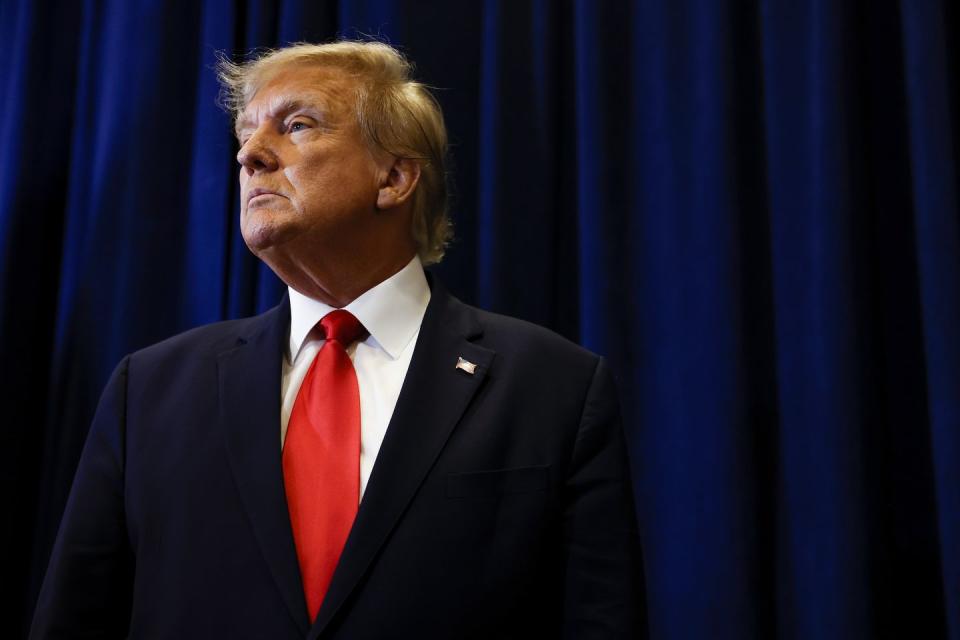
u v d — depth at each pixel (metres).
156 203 1.83
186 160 1.87
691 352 1.64
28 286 1.82
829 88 1.68
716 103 1.72
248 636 0.86
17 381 1.78
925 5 1.69
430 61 1.87
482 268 1.72
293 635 0.85
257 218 1.06
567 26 1.90
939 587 1.57
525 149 1.78
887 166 1.75
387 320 1.10
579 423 1.05
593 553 1.00
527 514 0.96
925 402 1.64
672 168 1.72
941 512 1.51
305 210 1.06
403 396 1.00
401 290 1.13
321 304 1.13
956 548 1.48
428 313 1.11
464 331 1.11
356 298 1.14
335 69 1.17
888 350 1.68
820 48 1.69
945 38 1.67
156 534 0.95
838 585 1.51
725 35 1.74
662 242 1.70
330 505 0.94
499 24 1.81
